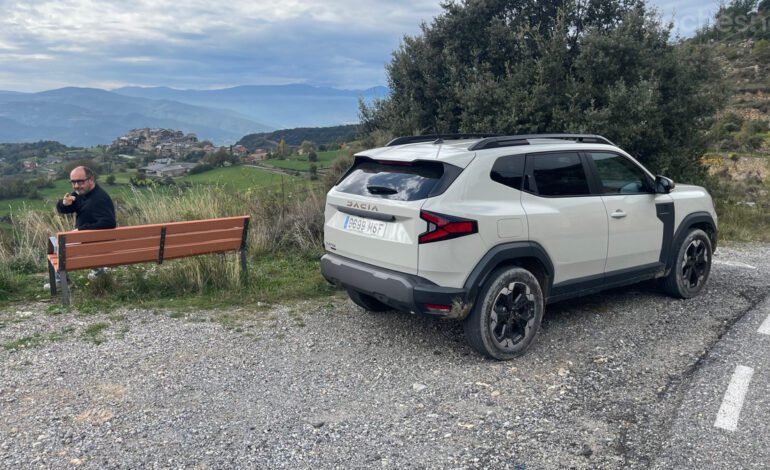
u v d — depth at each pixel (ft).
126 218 33.42
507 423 11.94
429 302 14.20
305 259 27.81
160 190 36.04
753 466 10.24
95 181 22.85
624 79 40.45
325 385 13.88
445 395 13.29
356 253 16.06
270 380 14.16
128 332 17.52
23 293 21.74
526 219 15.31
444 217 13.99
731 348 16.08
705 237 21.09
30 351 15.92
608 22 43.24
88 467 10.26
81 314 19.11
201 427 11.78
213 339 16.99
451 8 45.09
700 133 43.57
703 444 11.02
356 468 10.28
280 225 30.68
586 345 16.43
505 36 42.75
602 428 11.70
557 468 10.28
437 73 45.68
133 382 13.98
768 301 20.80
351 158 37.50
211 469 10.25
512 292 15.33
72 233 19.38
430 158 14.87
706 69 42.01
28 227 29.76
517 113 40.22
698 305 20.18
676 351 15.89
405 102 46.70
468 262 14.33
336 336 17.34
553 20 42.86
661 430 11.57
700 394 13.17
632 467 10.28
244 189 35.76
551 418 12.14
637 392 13.37
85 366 14.92
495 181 15.11
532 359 15.46
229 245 23.03
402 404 12.85
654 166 40.73
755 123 136.05
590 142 18.70
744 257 29.81
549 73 40.60
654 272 19.53
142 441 11.20
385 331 17.78
